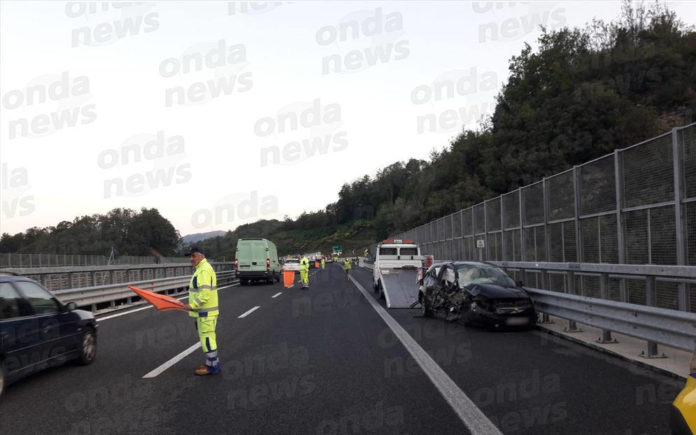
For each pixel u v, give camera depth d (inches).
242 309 678.5
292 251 5659.5
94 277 700.0
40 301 302.2
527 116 1829.5
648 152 421.7
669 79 2039.9
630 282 443.5
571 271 451.2
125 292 742.5
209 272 310.2
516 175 1724.9
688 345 286.0
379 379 292.5
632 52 2094.0
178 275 1203.9
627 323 340.2
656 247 410.9
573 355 351.6
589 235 518.3
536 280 658.2
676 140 382.6
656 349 328.5
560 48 2220.7
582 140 1641.2
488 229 885.8
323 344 408.2
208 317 309.6
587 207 522.0
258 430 211.0
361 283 1293.1
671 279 348.2
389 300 703.1
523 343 403.9
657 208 410.3
